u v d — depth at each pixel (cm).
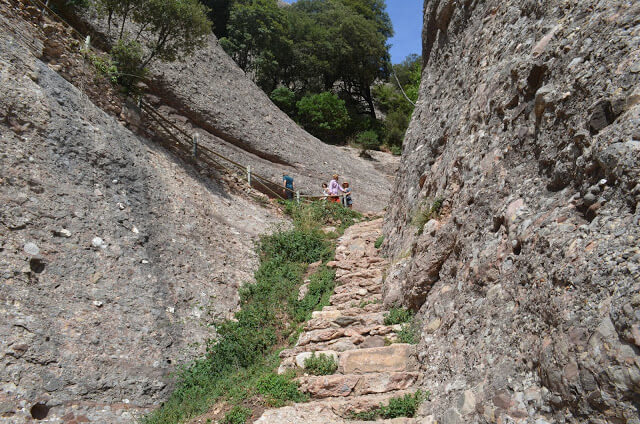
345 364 470
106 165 746
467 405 321
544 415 262
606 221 278
